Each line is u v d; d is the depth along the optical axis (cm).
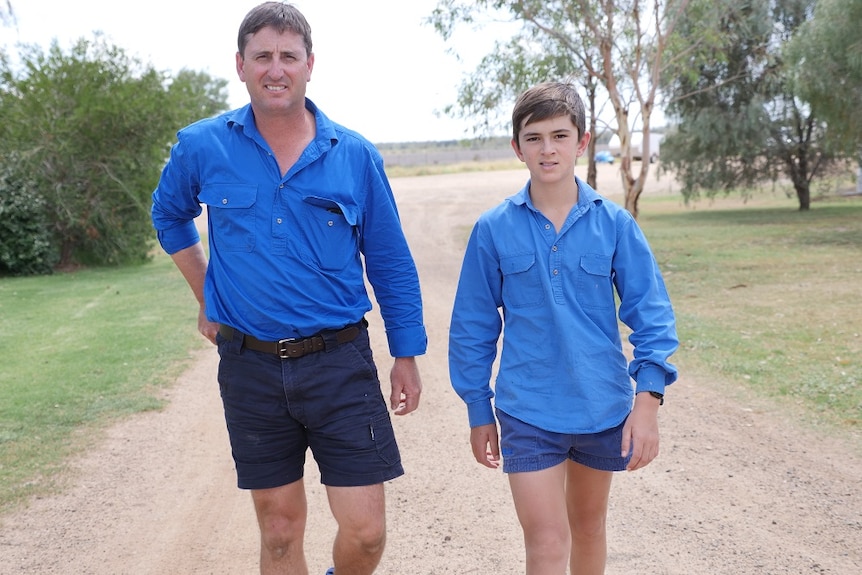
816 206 2792
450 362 307
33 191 1978
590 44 1532
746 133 2528
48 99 1997
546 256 287
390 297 319
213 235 294
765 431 566
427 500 474
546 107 279
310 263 285
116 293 1517
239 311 288
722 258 1566
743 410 616
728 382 696
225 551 420
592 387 283
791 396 643
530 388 287
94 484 518
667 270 1448
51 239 2042
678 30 1662
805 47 1734
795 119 2511
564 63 1563
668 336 280
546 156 280
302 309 284
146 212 2141
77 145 2044
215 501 489
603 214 288
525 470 281
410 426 625
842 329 870
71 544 429
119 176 2088
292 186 284
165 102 2081
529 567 279
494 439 302
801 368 722
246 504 484
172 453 580
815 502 445
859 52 1616
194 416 673
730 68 2472
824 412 599
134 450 586
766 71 2330
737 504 446
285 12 278
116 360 890
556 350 285
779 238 1869
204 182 290
